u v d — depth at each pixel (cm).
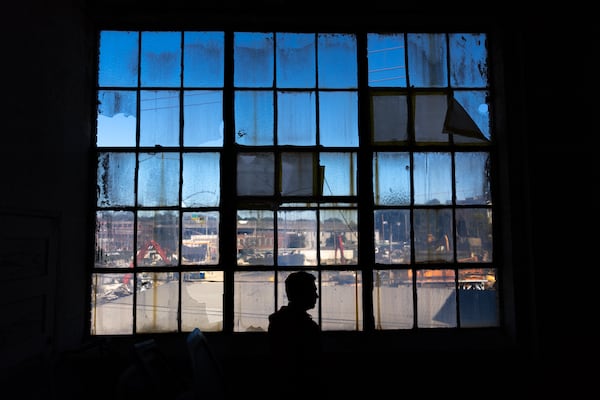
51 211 254
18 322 221
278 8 312
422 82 328
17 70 222
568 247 284
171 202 311
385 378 290
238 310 305
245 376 286
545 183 289
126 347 288
